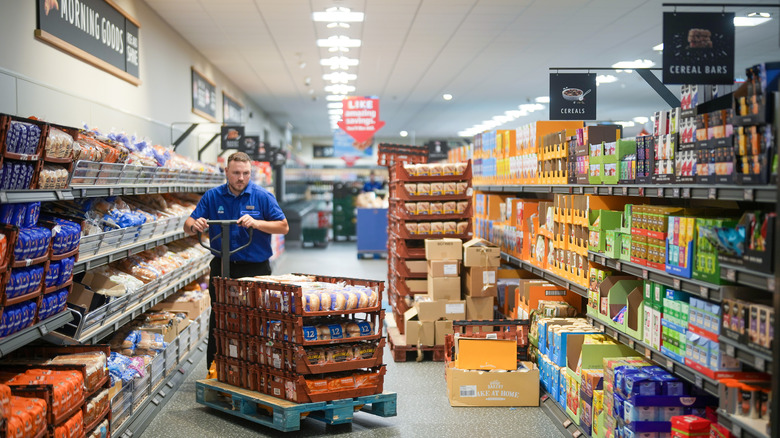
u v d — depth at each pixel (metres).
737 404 2.66
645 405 3.31
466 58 12.10
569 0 8.05
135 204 5.62
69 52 5.80
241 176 5.14
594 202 4.46
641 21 9.19
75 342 3.58
